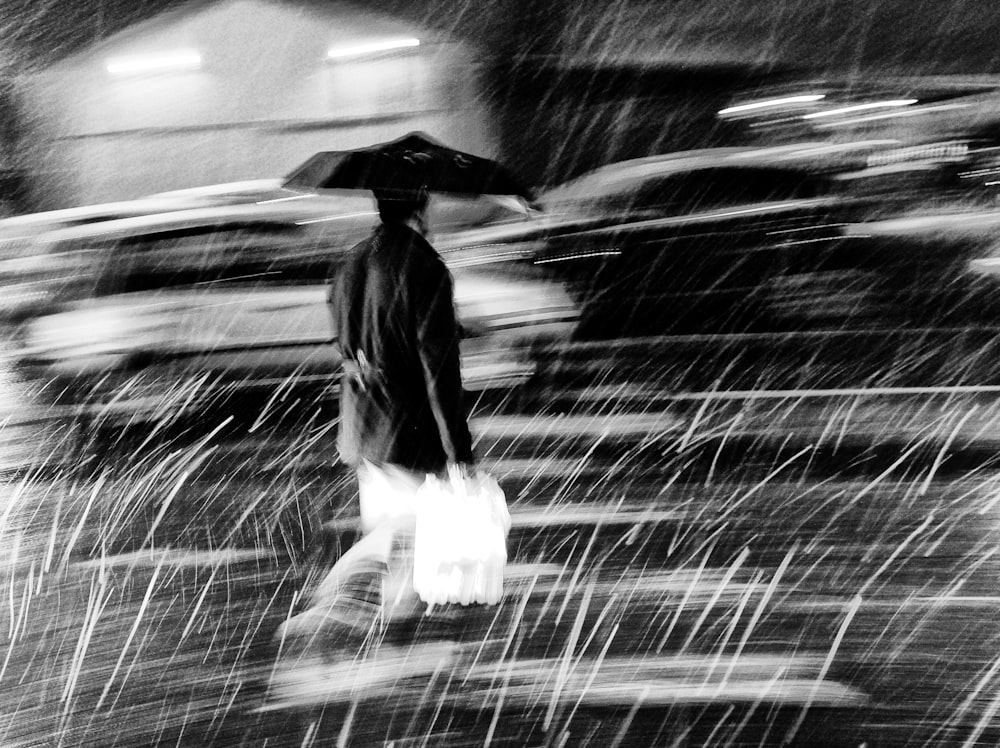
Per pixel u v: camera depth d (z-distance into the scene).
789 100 15.35
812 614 5.00
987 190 11.27
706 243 10.54
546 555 5.86
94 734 3.97
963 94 18.92
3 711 4.18
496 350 9.64
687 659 4.50
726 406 9.13
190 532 6.52
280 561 5.95
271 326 9.39
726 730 3.89
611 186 10.82
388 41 19.88
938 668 4.42
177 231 9.91
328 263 9.94
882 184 11.24
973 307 10.79
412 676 4.30
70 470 8.01
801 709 4.05
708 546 5.97
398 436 4.18
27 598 5.44
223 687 4.33
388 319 4.13
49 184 19.25
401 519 4.29
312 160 4.46
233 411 9.11
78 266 9.98
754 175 10.88
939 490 6.92
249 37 19.59
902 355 10.43
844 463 7.52
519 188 4.59
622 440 8.24
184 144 19.56
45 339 9.73
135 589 5.56
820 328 10.55
